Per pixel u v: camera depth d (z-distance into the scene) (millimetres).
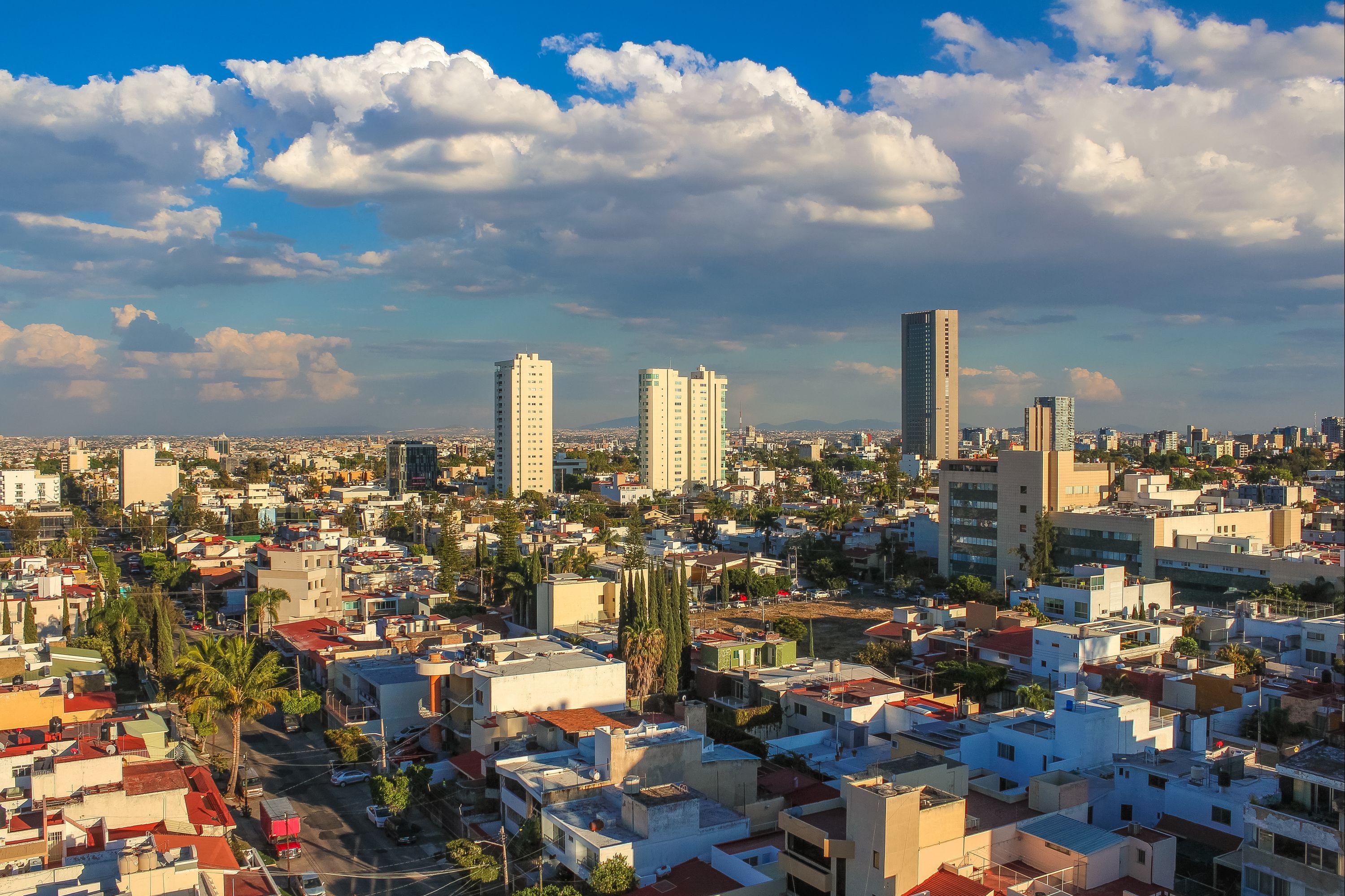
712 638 114500
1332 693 85750
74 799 59312
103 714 86188
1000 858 52906
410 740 92500
